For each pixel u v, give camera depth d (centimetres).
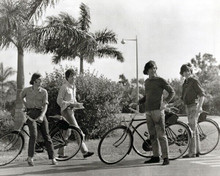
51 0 1102
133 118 766
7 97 4678
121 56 2716
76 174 644
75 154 793
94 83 1261
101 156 729
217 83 3209
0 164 730
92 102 1220
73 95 807
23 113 1057
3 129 1464
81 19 2219
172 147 818
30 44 1074
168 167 691
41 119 725
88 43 1141
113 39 2534
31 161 723
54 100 1203
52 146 742
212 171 648
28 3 1078
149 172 647
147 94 728
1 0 1038
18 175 643
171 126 782
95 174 641
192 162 736
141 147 800
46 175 641
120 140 757
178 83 3047
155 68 729
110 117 1263
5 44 1063
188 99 786
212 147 838
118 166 713
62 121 778
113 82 1313
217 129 844
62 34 1100
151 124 733
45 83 1243
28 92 737
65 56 1348
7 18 1017
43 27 1099
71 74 800
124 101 1323
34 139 726
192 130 784
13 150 757
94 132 1234
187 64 798
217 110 2955
